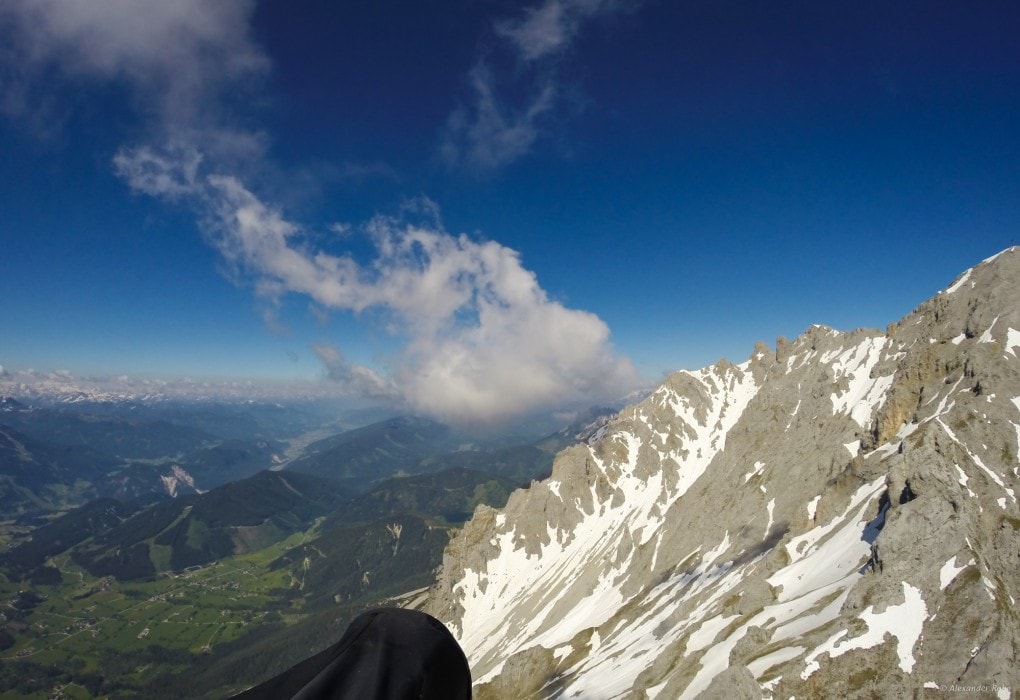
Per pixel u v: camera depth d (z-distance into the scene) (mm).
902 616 59250
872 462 108312
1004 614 53531
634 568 179750
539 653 138750
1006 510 70938
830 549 92938
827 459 136750
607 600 173375
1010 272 127750
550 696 113500
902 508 71438
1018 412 91188
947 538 65438
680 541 169625
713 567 133625
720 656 77500
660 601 138250
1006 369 100688
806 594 82062
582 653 133000
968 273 144875
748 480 166000
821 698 54500
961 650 52719
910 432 110062
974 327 121312
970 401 97125
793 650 63500
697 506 180625
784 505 136125
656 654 103500
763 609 85812
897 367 147500
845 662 56656
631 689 91375
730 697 56250
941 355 125750
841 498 110688
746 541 132000
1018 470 80375
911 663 54031
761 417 197875
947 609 57469
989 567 61562
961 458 81250
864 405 146750
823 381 177500
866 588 65375
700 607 111500
